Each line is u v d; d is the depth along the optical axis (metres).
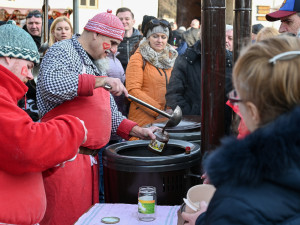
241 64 0.87
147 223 1.76
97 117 2.28
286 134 0.79
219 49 1.92
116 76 3.79
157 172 2.14
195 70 3.25
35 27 4.38
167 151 2.56
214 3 1.88
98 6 8.13
